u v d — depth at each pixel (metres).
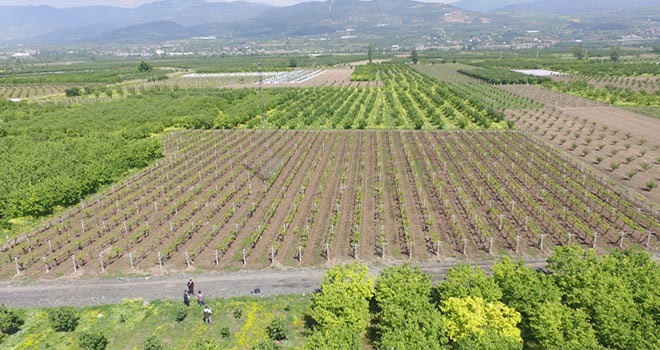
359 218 58.53
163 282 46.44
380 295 37.47
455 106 140.88
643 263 39.91
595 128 105.69
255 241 54.12
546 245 51.72
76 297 44.22
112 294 44.56
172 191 72.25
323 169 81.56
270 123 122.94
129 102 159.88
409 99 151.50
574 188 67.75
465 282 37.41
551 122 112.88
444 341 32.31
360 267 40.28
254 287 44.91
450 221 58.34
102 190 75.19
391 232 55.78
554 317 32.50
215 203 65.62
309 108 146.38
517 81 192.75
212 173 81.94
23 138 106.25
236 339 37.50
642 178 71.62
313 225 58.41
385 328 33.84
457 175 76.06
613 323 31.64
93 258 51.94
